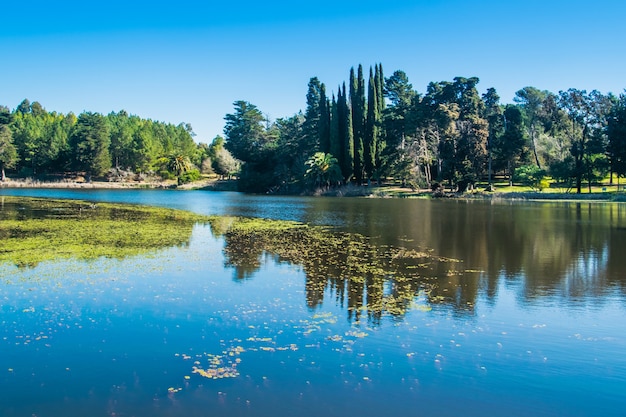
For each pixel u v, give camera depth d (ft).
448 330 39.01
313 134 323.57
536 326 40.32
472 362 32.76
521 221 120.47
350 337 37.06
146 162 419.54
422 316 42.60
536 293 50.75
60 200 201.05
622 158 210.59
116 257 68.23
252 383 29.19
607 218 128.06
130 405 26.53
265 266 63.16
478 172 250.78
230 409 26.12
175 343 35.42
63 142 406.21
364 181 295.48
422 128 261.44
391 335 37.63
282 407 26.40
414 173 255.09
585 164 227.20
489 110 297.33
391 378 30.14
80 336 36.73
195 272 58.95
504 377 30.60
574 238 90.12
